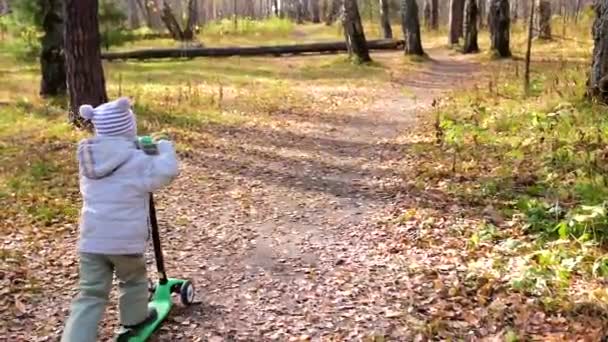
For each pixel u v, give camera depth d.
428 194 5.84
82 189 3.36
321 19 44.25
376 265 4.47
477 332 3.53
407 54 19.80
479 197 5.61
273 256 4.73
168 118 9.76
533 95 10.09
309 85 14.34
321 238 5.05
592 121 7.39
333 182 6.56
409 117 10.20
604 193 5.29
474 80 13.91
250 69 17.64
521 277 3.97
